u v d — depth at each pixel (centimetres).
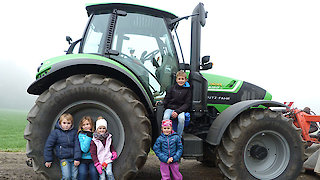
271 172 307
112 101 275
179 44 381
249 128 298
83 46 330
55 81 301
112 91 275
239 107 303
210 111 389
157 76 341
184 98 310
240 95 394
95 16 340
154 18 351
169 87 340
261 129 301
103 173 260
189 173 386
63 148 261
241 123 301
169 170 287
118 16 340
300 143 309
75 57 287
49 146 259
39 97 277
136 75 326
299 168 305
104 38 326
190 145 295
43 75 278
